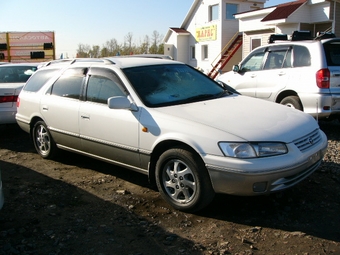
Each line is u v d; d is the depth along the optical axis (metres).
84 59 5.73
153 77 5.02
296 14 18.47
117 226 3.89
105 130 4.90
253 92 8.59
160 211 4.23
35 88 6.37
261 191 3.74
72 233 3.76
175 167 4.16
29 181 5.30
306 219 3.93
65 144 5.74
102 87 5.09
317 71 7.18
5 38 23.36
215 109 4.44
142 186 5.03
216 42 26.72
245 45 23.28
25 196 4.73
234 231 3.73
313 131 4.32
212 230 3.76
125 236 3.69
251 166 3.64
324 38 7.98
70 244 3.55
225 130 3.87
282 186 3.79
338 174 5.14
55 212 4.25
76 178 5.40
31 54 23.58
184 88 5.06
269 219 3.96
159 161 4.27
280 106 4.83
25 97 6.50
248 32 22.91
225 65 25.19
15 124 7.89
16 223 3.99
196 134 3.94
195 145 3.90
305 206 4.22
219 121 4.05
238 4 26.31
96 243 3.56
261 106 4.69
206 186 3.92
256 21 21.69
